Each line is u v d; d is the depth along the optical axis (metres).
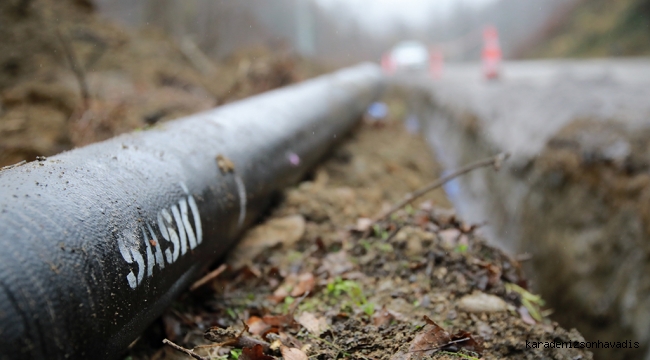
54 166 1.97
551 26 28.48
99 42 9.63
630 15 21.12
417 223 3.69
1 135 5.18
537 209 5.63
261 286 3.15
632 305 4.04
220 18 18.27
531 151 5.96
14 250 1.47
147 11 16.61
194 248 2.53
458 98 10.04
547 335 2.47
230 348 2.39
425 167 7.91
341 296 2.93
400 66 22.33
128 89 8.05
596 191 4.77
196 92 9.16
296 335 2.49
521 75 12.70
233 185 3.00
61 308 1.52
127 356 2.34
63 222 1.68
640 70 9.91
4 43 7.96
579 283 4.70
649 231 4.03
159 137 2.79
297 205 4.20
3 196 1.62
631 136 4.79
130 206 2.06
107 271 1.76
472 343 2.29
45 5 9.38
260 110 4.11
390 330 2.46
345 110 6.76
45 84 7.00
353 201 4.72
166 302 2.37
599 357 4.24
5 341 1.34
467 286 2.92
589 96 6.85
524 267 5.58
